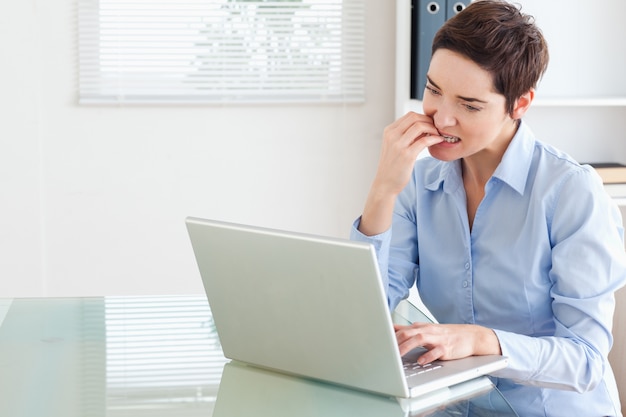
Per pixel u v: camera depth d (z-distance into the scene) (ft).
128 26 11.30
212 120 11.62
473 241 6.04
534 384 5.33
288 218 11.91
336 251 4.23
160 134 11.57
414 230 6.49
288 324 4.64
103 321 5.78
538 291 5.82
